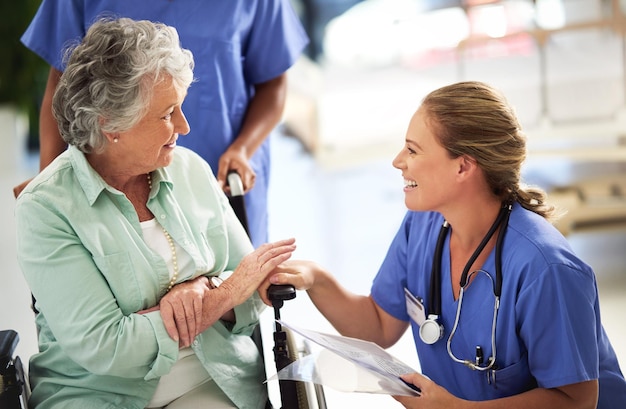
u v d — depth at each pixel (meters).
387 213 4.84
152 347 1.57
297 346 1.94
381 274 1.96
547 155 3.65
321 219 4.77
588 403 1.63
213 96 2.34
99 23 1.58
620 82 3.56
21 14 6.28
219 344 1.73
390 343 1.98
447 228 1.79
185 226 1.74
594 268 3.79
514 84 3.69
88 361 1.57
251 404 1.72
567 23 3.70
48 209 1.58
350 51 6.28
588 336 1.61
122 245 1.62
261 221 2.57
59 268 1.56
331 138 4.18
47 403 1.65
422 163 1.68
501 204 1.73
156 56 1.53
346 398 2.79
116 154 1.60
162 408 1.70
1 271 4.30
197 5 2.30
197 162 1.85
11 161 6.69
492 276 1.68
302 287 1.82
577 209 3.84
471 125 1.64
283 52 2.48
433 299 1.78
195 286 1.66
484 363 1.69
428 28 4.57
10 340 1.62
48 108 2.28
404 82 4.46
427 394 1.59
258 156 2.52
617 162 4.51
